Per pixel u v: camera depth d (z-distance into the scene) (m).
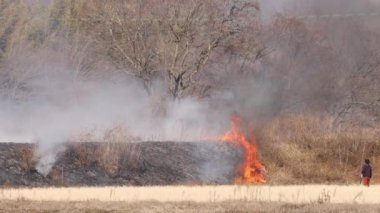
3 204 85.62
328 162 172.00
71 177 128.75
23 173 124.50
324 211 82.69
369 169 135.75
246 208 84.25
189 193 101.06
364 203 90.06
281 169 166.25
